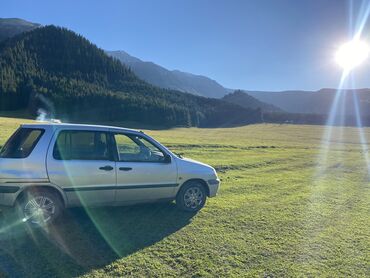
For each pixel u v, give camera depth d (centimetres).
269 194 1145
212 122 14275
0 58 16588
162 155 806
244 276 530
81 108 11444
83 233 663
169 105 13112
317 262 594
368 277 548
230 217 827
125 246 616
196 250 616
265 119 15750
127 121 11200
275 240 689
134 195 757
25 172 653
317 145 4703
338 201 1088
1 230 657
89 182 700
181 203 831
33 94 11594
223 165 1797
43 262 538
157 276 515
